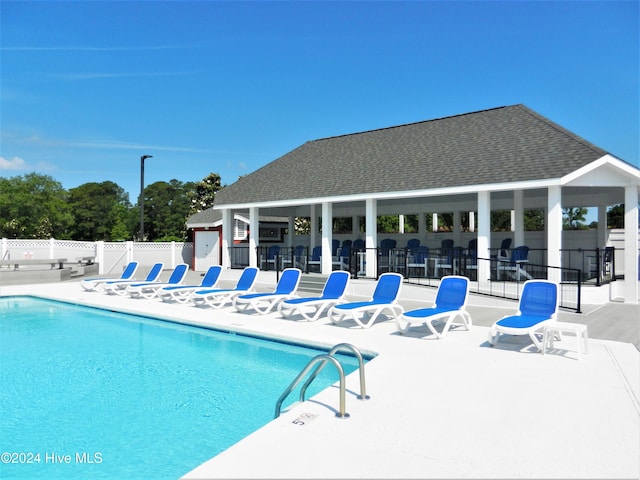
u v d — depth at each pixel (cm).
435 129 2041
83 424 590
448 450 427
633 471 389
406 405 546
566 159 1362
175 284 1619
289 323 1108
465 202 2142
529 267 2070
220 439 546
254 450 425
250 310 1310
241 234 2811
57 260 2317
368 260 1742
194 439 546
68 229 6372
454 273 1669
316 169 2136
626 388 611
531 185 1348
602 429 477
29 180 6025
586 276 1795
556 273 1328
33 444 536
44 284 2111
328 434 461
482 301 1378
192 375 802
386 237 2545
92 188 7044
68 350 976
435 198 2164
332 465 396
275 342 991
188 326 1176
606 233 1930
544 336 793
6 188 5706
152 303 1462
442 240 2103
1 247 2614
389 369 705
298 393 703
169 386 742
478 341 901
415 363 739
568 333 963
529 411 527
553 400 564
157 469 474
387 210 2398
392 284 1121
